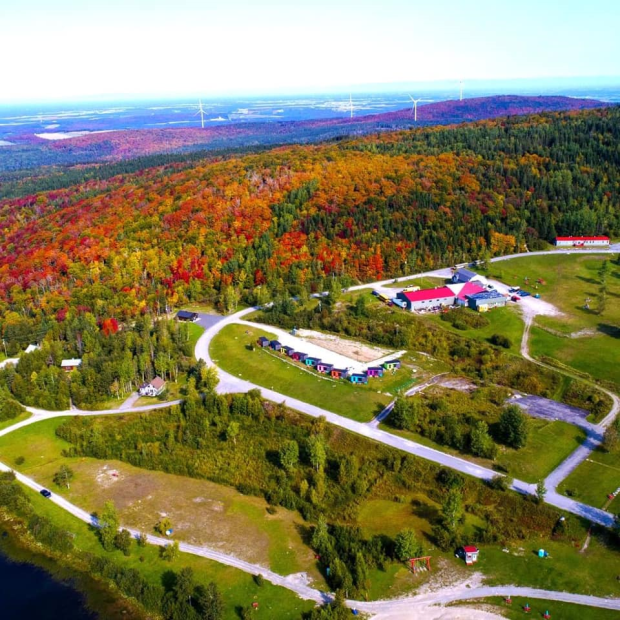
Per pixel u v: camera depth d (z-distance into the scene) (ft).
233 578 295.69
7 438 429.38
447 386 453.58
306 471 372.17
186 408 431.02
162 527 327.88
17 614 283.59
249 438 406.82
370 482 360.48
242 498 360.89
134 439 415.44
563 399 439.22
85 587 298.76
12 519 351.46
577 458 369.09
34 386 481.46
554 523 319.06
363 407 428.97
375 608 274.16
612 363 481.05
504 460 367.45
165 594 283.38
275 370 486.79
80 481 382.22
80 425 435.53
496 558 301.84
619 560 295.48
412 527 326.85
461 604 274.57
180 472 386.52
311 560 307.78
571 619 263.90
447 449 380.99
